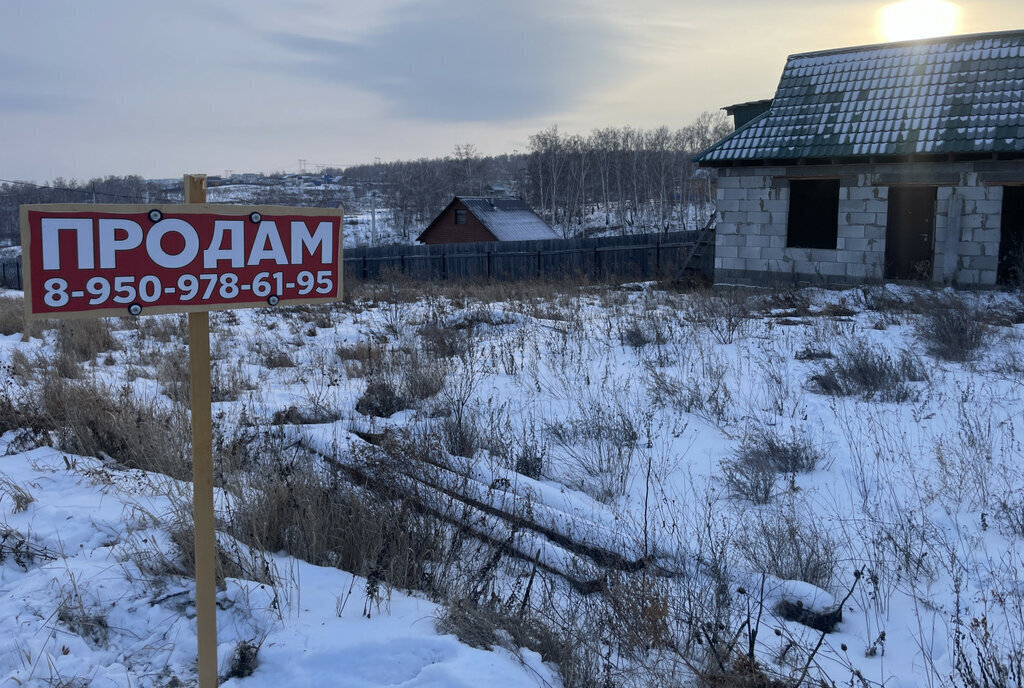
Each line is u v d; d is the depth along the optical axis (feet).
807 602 15.28
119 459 22.63
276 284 10.30
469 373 35.24
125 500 18.30
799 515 20.06
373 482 18.81
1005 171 58.90
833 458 24.07
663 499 21.25
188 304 9.62
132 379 35.68
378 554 15.42
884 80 67.31
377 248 114.21
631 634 13.48
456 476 19.98
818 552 17.44
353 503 17.22
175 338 51.78
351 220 322.75
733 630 14.61
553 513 18.22
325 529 16.55
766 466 22.86
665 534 18.56
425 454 20.56
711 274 79.97
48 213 8.61
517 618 13.55
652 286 76.64
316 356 43.62
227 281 9.89
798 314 51.65
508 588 15.62
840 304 54.54
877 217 64.39
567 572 16.11
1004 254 64.44
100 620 12.96
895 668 13.60
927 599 15.92
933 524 19.26
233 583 13.75
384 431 23.13
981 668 12.25
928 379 32.12
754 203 70.28
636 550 17.03
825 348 39.24
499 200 160.97
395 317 57.82
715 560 16.52
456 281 95.35
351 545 16.26
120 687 11.28
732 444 25.77
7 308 70.90
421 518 17.28
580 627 13.94
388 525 16.19
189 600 13.61
